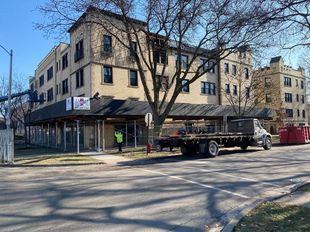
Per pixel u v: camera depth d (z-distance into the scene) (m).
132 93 34.06
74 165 19.31
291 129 32.34
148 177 13.42
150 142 27.52
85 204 8.77
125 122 33.72
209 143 21.30
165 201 9.05
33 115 39.97
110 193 10.20
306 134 32.47
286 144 32.31
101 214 7.75
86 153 25.75
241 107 42.03
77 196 9.82
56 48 43.09
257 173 13.92
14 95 43.56
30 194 10.30
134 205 8.62
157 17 25.73
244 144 25.09
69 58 37.38
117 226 6.81
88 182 12.45
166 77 33.91
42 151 30.06
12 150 20.36
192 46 30.92
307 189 9.95
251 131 25.41
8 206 8.70
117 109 27.89
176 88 27.34
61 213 7.88
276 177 12.82
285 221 6.62
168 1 25.02
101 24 25.47
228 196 9.67
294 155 21.09
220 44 26.06
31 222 7.16
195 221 7.20
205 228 6.70
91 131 32.84
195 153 22.64
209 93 42.59
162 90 36.34
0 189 11.33
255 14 8.33
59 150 30.59
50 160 21.11
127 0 24.81
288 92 62.69
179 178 13.01
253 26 8.74
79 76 34.53
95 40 31.41
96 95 26.75
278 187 10.91
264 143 25.98
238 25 9.18
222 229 6.42
